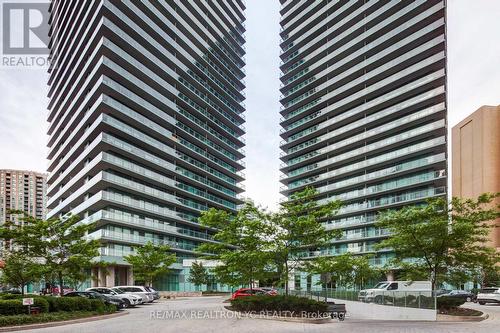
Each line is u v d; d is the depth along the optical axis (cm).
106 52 5944
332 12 8731
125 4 6306
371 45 7650
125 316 2389
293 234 2347
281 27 10019
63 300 2228
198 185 8181
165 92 7256
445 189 6303
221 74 9306
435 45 6675
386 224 2662
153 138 6975
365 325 1908
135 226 6075
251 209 2502
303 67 9200
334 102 8550
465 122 7631
